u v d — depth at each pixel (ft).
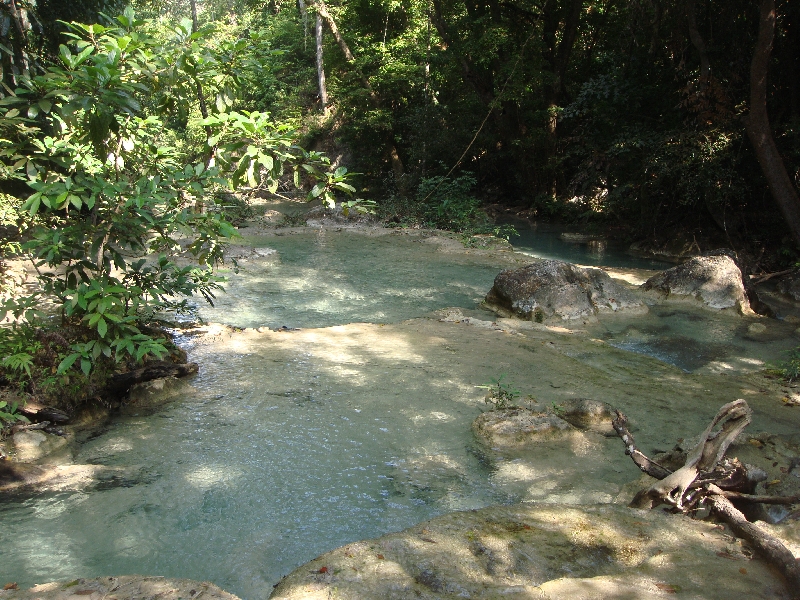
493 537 11.32
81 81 17.89
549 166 66.69
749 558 10.75
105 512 13.97
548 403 19.75
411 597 9.52
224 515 13.89
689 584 9.84
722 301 32.78
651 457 16.43
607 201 56.18
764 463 15.60
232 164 20.86
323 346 24.79
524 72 64.03
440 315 30.12
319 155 19.47
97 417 18.81
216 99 21.83
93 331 20.25
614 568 10.62
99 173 21.22
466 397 20.17
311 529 13.42
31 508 14.19
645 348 26.81
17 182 36.65
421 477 15.49
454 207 59.98
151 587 9.86
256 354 23.75
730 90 45.14
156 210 23.30
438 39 77.46
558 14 66.49
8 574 11.86
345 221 61.21
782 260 42.70
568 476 15.72
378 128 83.82
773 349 26.86
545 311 30.25
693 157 45.03
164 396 19.90
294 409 19.10
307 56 106.11
